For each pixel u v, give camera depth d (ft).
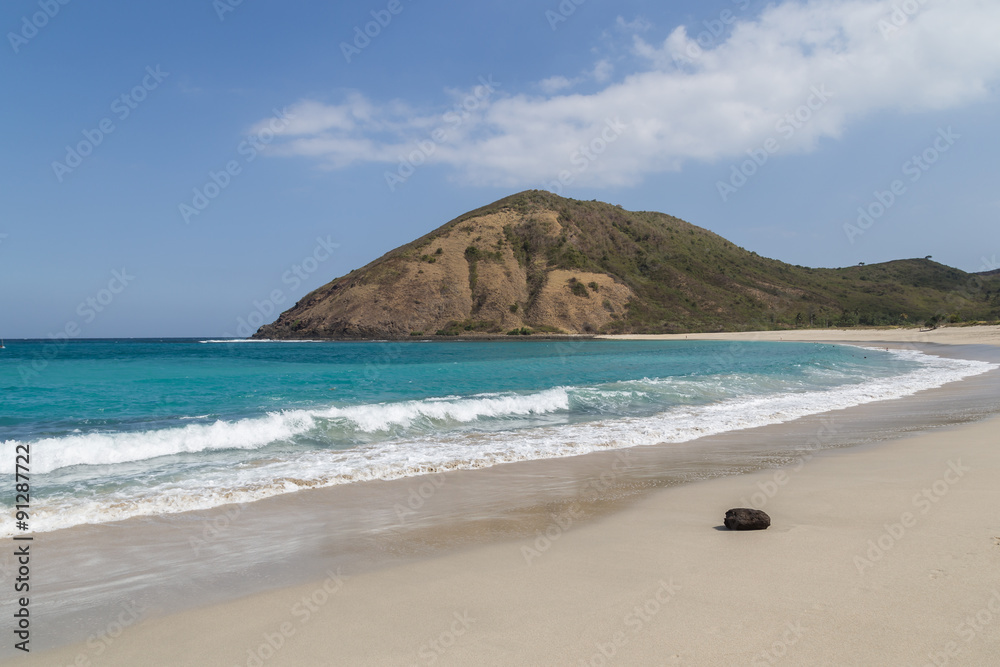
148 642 10.72
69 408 42.32
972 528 15.10
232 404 44.55
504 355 134.41
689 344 204.23
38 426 34.32
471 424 38.24
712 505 19.40
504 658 9.58
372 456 28.55
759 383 61.16
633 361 103.45
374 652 10.02
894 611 10.46
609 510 19.15
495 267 397.80
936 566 12.55
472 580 13.25
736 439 32.65
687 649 9.51
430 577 13.55
